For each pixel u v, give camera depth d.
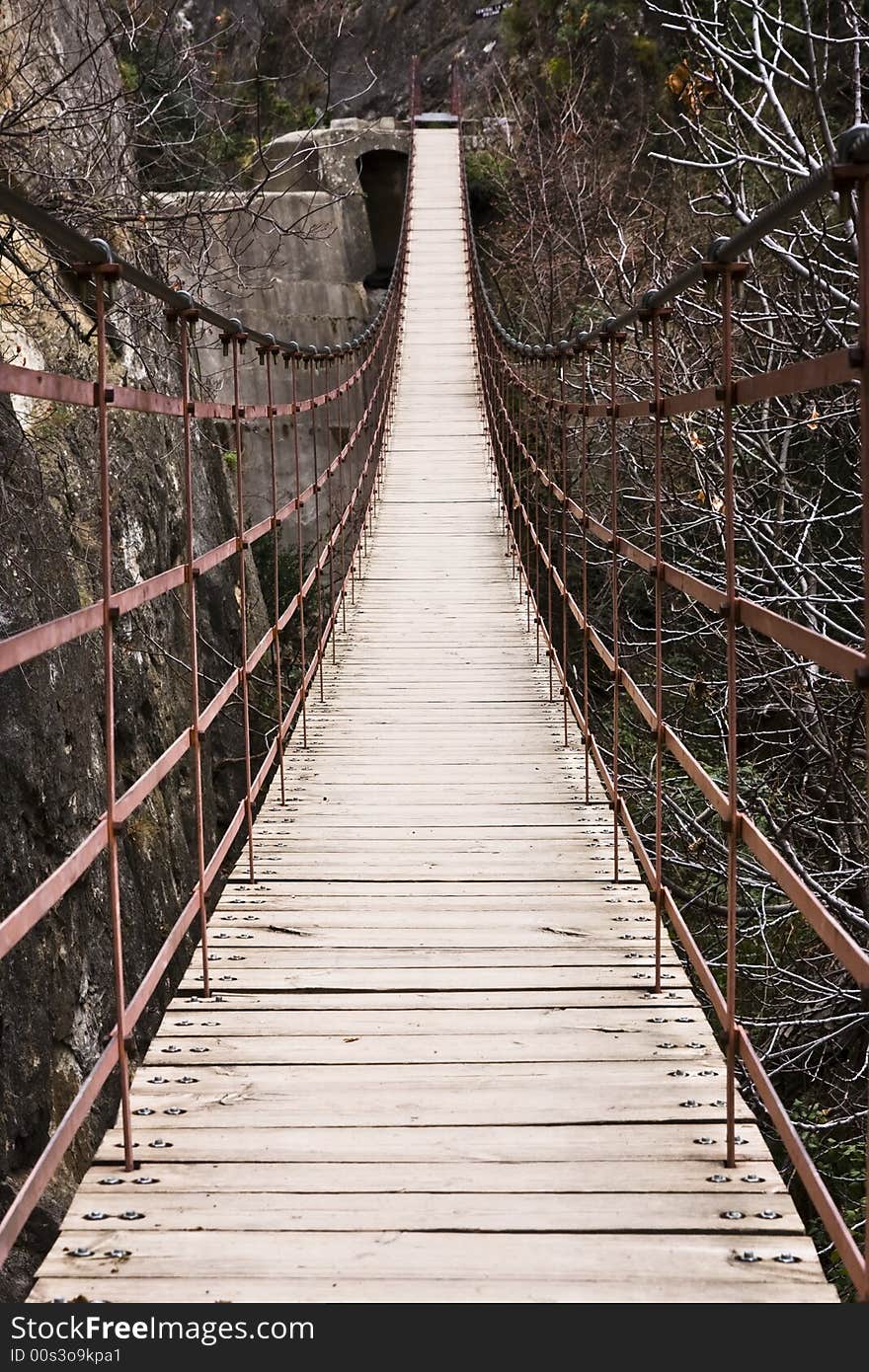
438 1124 2.83
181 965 8.01
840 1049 7.05
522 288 19.91
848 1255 1.86
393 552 10.30
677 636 8.08
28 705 5.89
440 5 33.25
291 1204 2.53
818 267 5.90
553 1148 2.73
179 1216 2.49
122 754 7.69
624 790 8.74
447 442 14.45
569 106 19.48
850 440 7.10
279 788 5.26
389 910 4.09
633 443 9.59
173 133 8.70
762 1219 2.47
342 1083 3.02
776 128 10.55
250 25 20.81
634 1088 2.98
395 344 17.77
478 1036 3.24
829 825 7.50
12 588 5.80
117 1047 2.56
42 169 6.44
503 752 5.92
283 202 22.45
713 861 7.97
